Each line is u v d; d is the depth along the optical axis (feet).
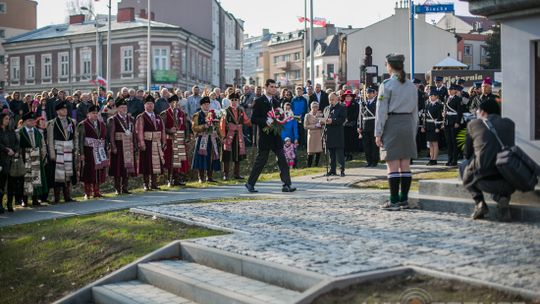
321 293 17.93
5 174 43.80
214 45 228.02
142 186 57.47
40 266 30.12
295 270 19.80
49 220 38.32
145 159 50.39
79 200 48.03
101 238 31.12
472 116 53.88
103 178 49.16
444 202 29.60
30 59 207.92
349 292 18.01
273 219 30.07
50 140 46.68
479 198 26.61
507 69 28.76
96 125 48.39
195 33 219.41
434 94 56.24
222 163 61.57
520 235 23.44
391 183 30.89
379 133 30.19
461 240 22.88
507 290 16.67
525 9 27.68
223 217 31.35
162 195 46.52
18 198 47.75
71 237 32.71
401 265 19.54
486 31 291.79
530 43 28.07
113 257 28.32
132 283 24.70
